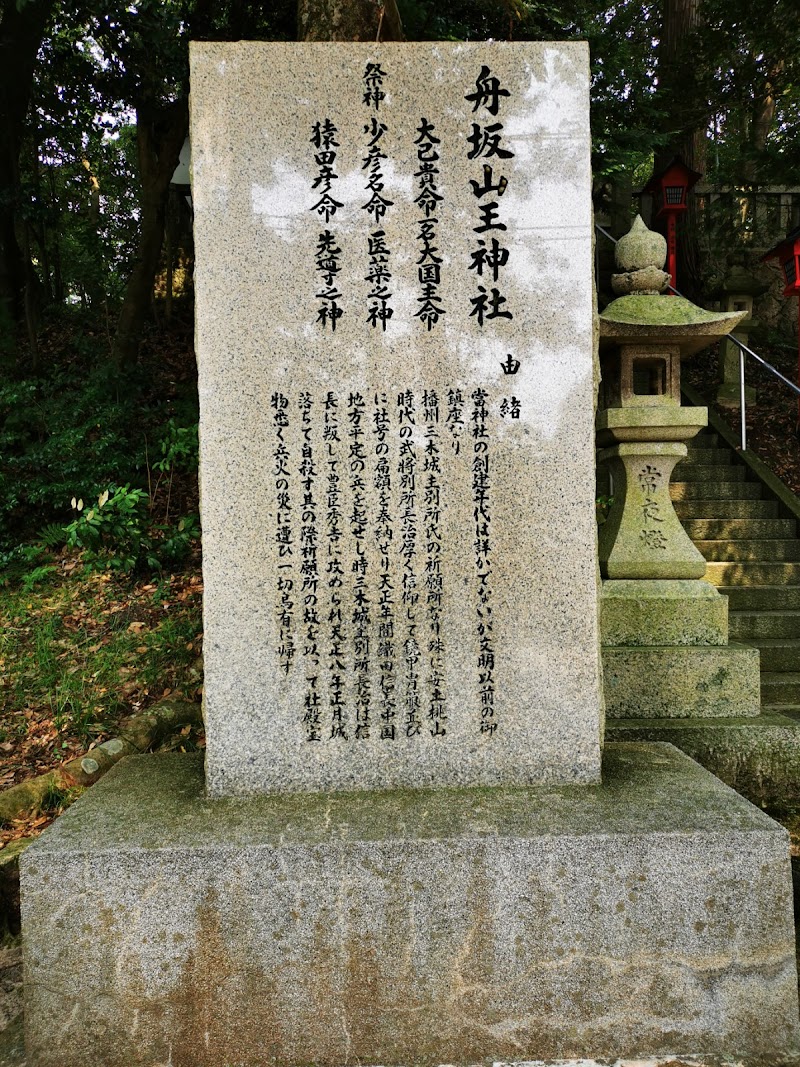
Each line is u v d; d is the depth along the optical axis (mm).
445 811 2572
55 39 7930
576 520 2816
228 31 7660
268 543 2771
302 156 2795
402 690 2781
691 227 11055
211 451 2762
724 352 9227
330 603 2777
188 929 2361
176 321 11516
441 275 2812
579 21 8281
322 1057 2369
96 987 2352
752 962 2396
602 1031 2389
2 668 4578
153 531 6195
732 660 4121
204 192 2768
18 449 7133
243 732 2758
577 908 2396
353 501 2781
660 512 4348
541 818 2506
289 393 2777
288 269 2781
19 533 6527
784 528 6480
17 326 10016
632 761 3072
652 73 10781
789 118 13180
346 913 2379
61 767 3709
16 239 10000
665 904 2398
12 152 8586
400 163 2805
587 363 2826
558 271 2828
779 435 8492
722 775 3953
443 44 2822
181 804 2689
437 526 2799
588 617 2812
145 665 4621
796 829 3820
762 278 11836
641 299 4203
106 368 7680
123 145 12289
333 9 4566
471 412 2807
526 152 2830
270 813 2592
